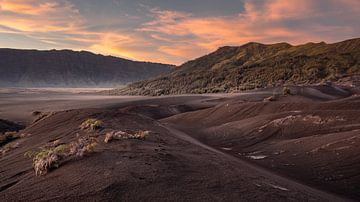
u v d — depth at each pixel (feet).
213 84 562.66
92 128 72.02
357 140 59.41
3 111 279.49
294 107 127.34
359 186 45.01
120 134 57.16
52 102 378.12
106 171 33.35
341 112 84.89
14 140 88.48
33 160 44.34
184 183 30.91
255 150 73.15
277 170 55.21
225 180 33.27
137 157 39.88
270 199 29.17
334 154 56.95
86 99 435.12
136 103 302.45
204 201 26.86
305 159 58.75
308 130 79.20
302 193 34.96
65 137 69.72
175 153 45.96
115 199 26.66
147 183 30.01
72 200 27.09
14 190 32.19
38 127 97.30
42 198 28.45
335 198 40.29
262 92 329.11
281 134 82.43
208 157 48.29
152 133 68.69
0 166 50.29
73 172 34.35
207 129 114.32
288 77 504.43
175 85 645.51
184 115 167.84
